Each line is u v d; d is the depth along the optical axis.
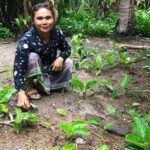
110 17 4.90
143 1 6.08
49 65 1.83
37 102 1.73
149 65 2.51
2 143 1.38
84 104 1.75
